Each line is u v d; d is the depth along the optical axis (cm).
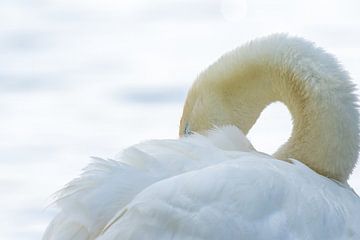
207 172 816
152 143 872
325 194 852
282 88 1023
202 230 786
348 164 975
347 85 987
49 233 826
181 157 845
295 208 820
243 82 1051
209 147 872
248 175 822
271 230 801
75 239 800
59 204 809
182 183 802
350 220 845
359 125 980
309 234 814
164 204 789
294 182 841
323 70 995
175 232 784
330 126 975
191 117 1068
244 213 799
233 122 1056
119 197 803
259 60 1039
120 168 820
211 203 797
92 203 799
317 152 977
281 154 999
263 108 1055
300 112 998
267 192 815
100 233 791
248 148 922
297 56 1012
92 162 829
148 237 779
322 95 984
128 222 782
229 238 788
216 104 1058
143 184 813
